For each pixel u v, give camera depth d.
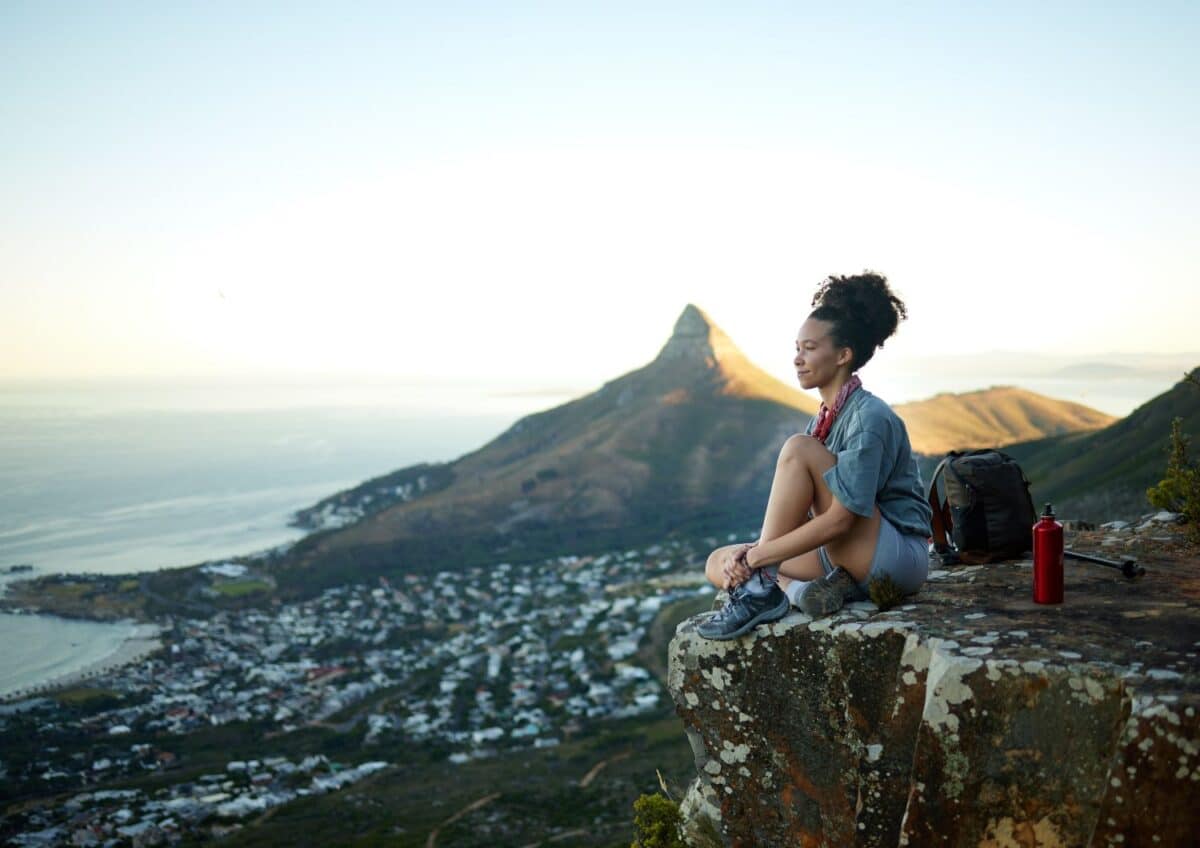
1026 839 3.77
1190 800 3.25
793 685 4.71
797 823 4.79
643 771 72.81
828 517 4.53
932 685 4.02
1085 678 3.68
